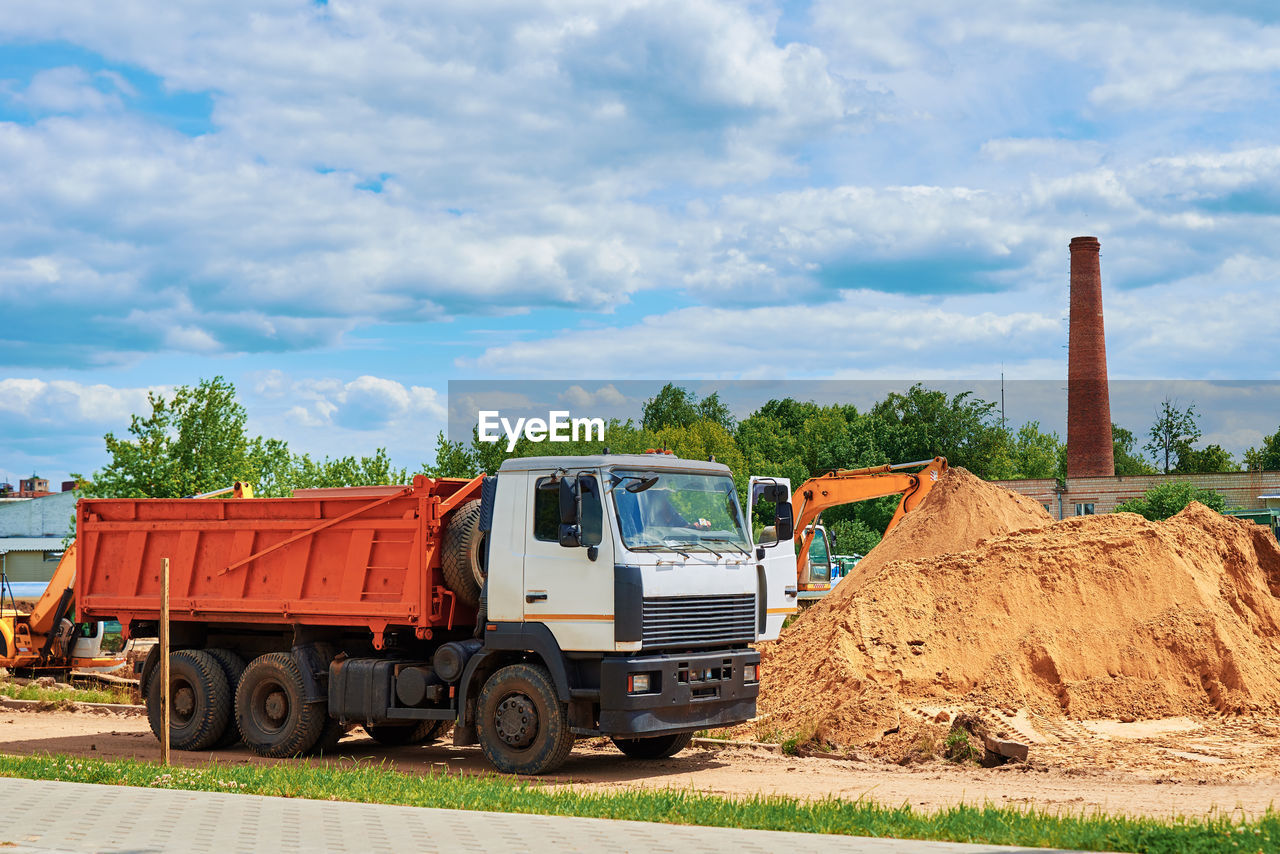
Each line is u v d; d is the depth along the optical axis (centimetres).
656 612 1178
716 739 1470
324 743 1395
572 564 1187
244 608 1430
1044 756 1297
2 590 2428
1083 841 721
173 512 1505
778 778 1206
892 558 2016
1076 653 1619
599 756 1380
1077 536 1814
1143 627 1653
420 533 1305
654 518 1211
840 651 1606
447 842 723
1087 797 1062
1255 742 1379
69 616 2286
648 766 1294
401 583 1317
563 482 1168
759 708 1595
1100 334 7112
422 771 1267
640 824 788
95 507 1572
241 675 1446
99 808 850
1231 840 709
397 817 814
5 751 1448
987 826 793
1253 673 1593
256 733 1395
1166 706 1550
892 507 7244
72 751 1444
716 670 1234
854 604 1708
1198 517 1953
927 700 1550
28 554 5900
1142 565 1742
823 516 7538
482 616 1261
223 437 3350
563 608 1187
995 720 1423
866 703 1452
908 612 1691
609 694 1155
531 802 911
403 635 1358
